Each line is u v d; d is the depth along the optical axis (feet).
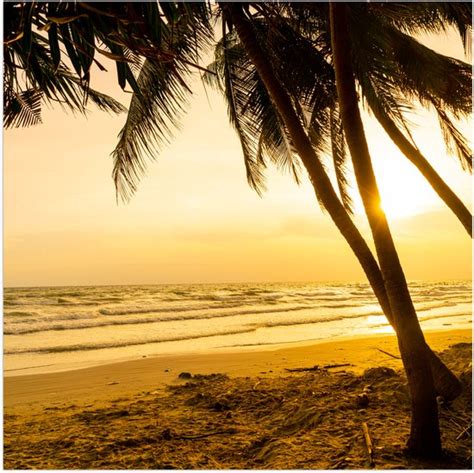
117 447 12.17
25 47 5.70
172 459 11.13
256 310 74.38
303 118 20.57
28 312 65.36
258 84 19.39
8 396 20.02
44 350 35.37
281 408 15.01
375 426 11.85
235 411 15.30
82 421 15.16
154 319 59.11
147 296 113.80
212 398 17.06
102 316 63.05
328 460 9.89
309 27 17.29
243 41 13.11
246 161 23.70
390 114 19.06
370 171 10.19
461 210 18.49
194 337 42.91
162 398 18.21
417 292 149.18
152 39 5.69
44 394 20.51
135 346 37.37
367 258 11.59
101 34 6.12
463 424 11.70
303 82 17.71
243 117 21.39
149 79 15.58
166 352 33.71
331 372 21.66
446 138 21.84
